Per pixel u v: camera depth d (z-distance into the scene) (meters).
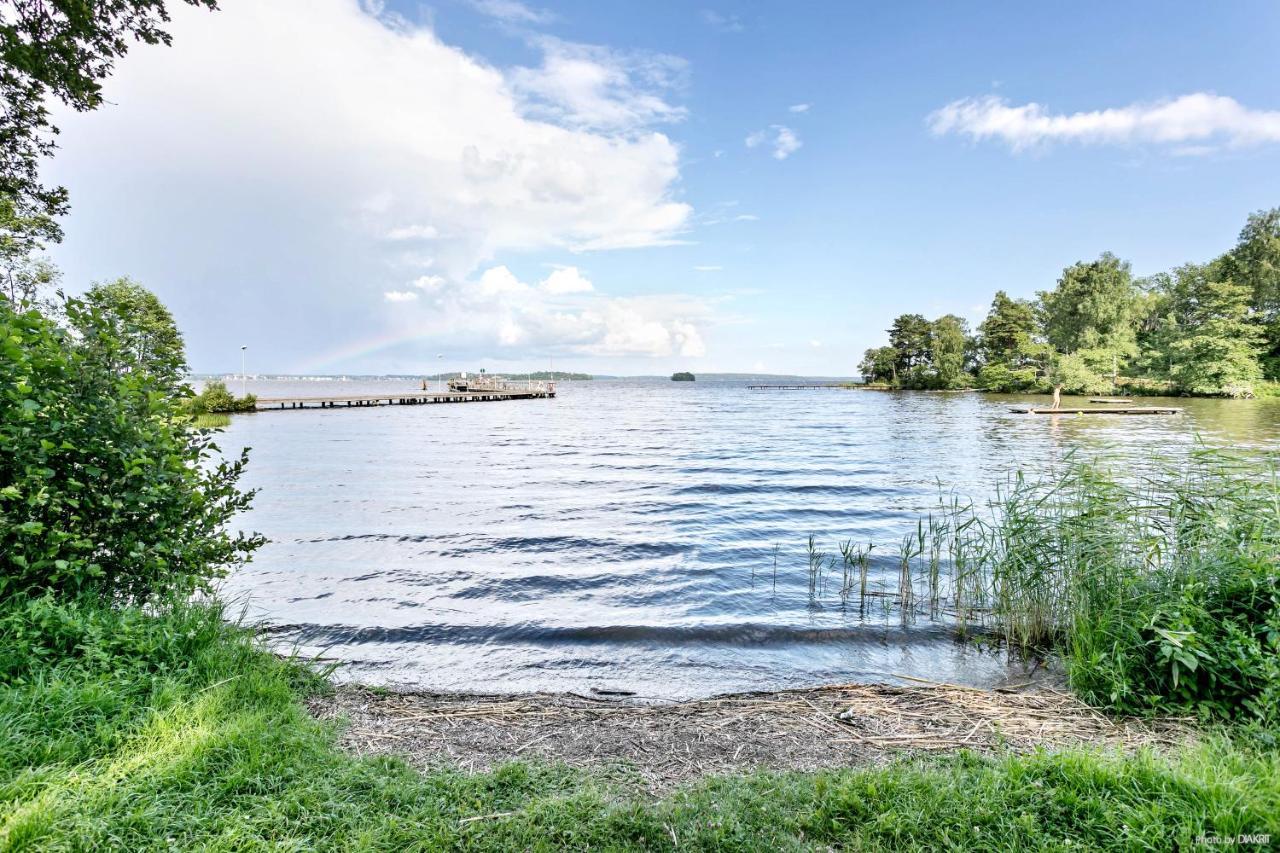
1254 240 62.75
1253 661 3.44
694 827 2.44
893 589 7.71
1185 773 2.60
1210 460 5.02
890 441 28.22
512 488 16.28
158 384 4.15
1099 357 63.38
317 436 32.91
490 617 6.75
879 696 4.37
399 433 34.97
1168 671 3.82
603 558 9.37
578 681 5.10
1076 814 2.42
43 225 13.23
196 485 4.24
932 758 3.18
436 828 2.39
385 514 12.89
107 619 3.36
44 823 2.08
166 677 3.19
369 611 6.95
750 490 15.62
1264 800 2.36
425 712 3.96
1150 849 2.18
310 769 2.74
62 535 3.25
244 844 2.18
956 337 94.81
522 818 2.48
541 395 95.81
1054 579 5.67
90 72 6.96
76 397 3.63
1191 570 4.16
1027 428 33.31
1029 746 3.37
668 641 6.04
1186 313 67.38
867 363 117.50
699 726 3.81
